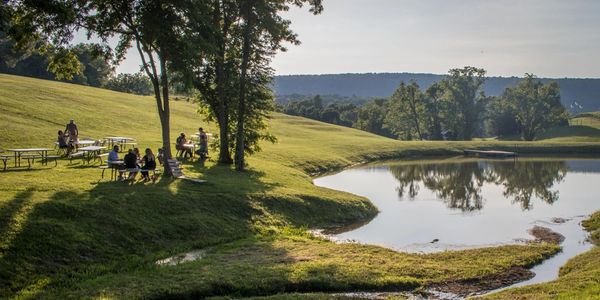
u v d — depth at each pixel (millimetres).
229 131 37156
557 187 41781
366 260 17938
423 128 117688
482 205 32969
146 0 24203
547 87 109625
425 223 27109
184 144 36469
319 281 15406
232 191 25703
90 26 24719
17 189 20078
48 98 51250
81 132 40562
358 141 72938
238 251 18625
